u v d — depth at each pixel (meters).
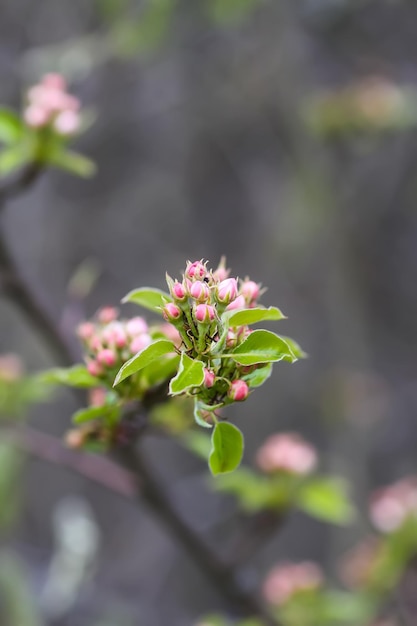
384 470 7.44
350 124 5.30
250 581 2.85
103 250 8.07
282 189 7.54
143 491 2.69
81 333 2.01
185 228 8.27
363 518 5.59
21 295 2.63
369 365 6.90
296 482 2.80
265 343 1.55
